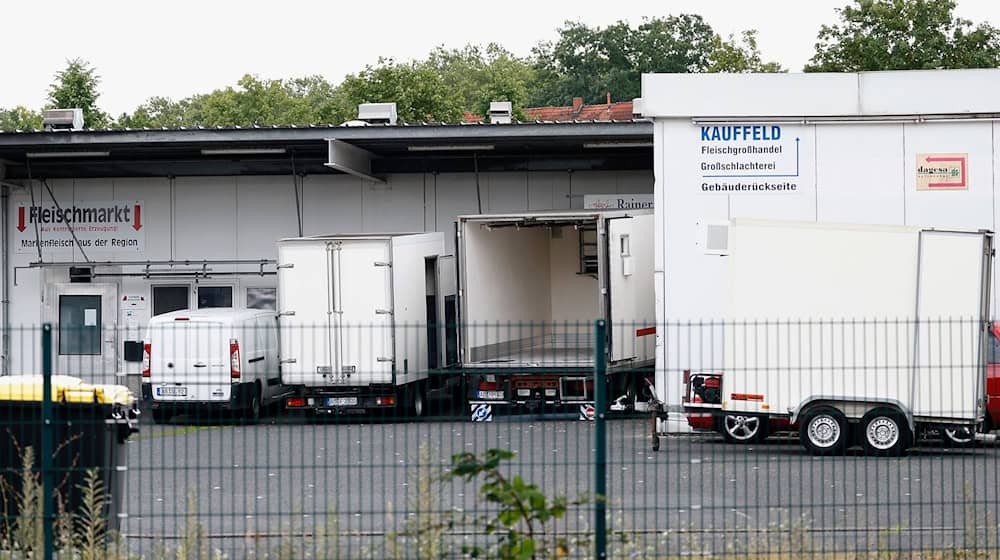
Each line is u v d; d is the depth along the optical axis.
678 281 30.47
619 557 13.88
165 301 41.28
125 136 36.47
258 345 35.84
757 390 25.14
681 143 30.61
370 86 93.00
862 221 30.41
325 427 14.72
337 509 14.45
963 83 30.20
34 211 41.28
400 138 36.12
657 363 30.27
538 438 26.69
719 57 80.75
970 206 30.27
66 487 15.40
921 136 30.34
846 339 25.05
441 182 40.19
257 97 110.00
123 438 15.81
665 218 30.58
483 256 33.41
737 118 30.47
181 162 40.66
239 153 39.25
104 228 41.12
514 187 39.97
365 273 33.00
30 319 41.31
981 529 16.03
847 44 75.69
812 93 30.44
